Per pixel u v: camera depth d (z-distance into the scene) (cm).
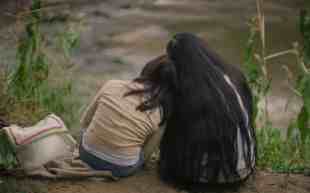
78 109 1347
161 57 877
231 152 844
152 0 3150
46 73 1270
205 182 858
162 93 854
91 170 889
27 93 1236
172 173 876
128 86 878
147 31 2678
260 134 1186
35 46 1241
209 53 867
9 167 887
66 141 910
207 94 834
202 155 840
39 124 918
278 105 1838
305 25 1044
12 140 866
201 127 832
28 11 1245
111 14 2862
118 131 864
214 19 2856
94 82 1936
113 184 882
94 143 878
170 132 861
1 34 1878
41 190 851
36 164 880
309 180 966
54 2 2841
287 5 3036
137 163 890
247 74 1166
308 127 1022
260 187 913
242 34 2627
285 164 1057
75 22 1844
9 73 1293
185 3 3120
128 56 2364
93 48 2403
